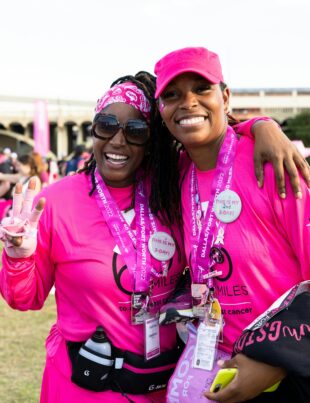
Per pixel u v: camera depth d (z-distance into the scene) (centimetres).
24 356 458
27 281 209
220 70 200
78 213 218
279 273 195
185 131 198
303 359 171
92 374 207
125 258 213
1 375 420
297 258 194
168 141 225
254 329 179
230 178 201
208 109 197
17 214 202
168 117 201
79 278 213
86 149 1483
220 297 201
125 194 225
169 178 224
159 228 221
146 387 216
